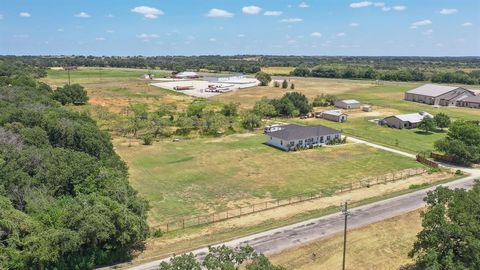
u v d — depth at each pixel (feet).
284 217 152.66
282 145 257.75
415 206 157.89
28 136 172.76
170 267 85.30
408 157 235.40
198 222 149.79
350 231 136.77
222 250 90.07
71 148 184.34
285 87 574.56
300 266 115.34
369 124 333.21
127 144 270.05
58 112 230.27
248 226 145.07
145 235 126.21
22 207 124.47
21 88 328.90
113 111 376.68
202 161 230.27
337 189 183.83
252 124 321.93
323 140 266.77
